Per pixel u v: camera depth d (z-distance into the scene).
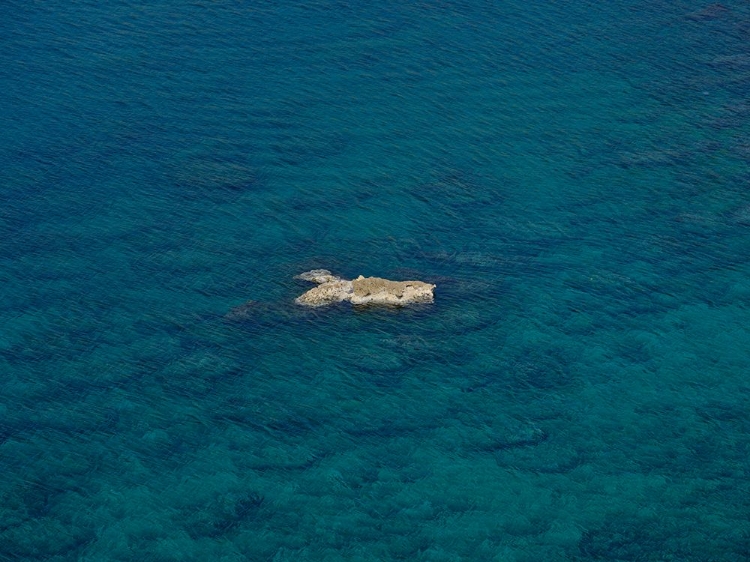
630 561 72.56
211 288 95.19
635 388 85.56
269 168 109.38
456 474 78.69
